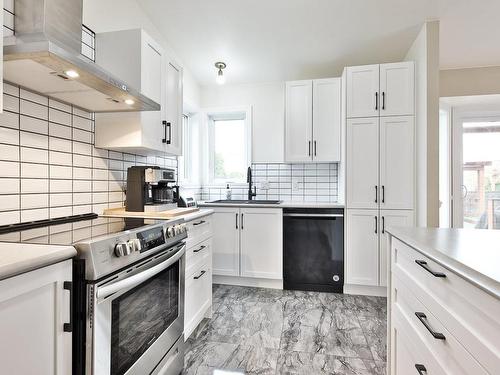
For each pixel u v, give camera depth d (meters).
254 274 2.83
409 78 2.52
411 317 1.08
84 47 1.65
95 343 0.90
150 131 1.80
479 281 0.62
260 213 2.82
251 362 1.63
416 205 2.51
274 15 2.23
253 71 3.19
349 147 2.63
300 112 2.96
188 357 1.68
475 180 3.33
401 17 2.24
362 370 1.56
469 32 2.43
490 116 3.30
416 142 2.51
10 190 1.23
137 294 1.17
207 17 2.27
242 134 3.62
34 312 0.75
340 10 2.16
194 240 1.89
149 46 1.78
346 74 2.64
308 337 1.90
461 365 0.72
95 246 0.91
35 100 1.35
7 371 0.68
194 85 3.37
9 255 0.74
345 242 2.66
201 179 3.57
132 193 1.81
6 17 1.21
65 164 1.53
